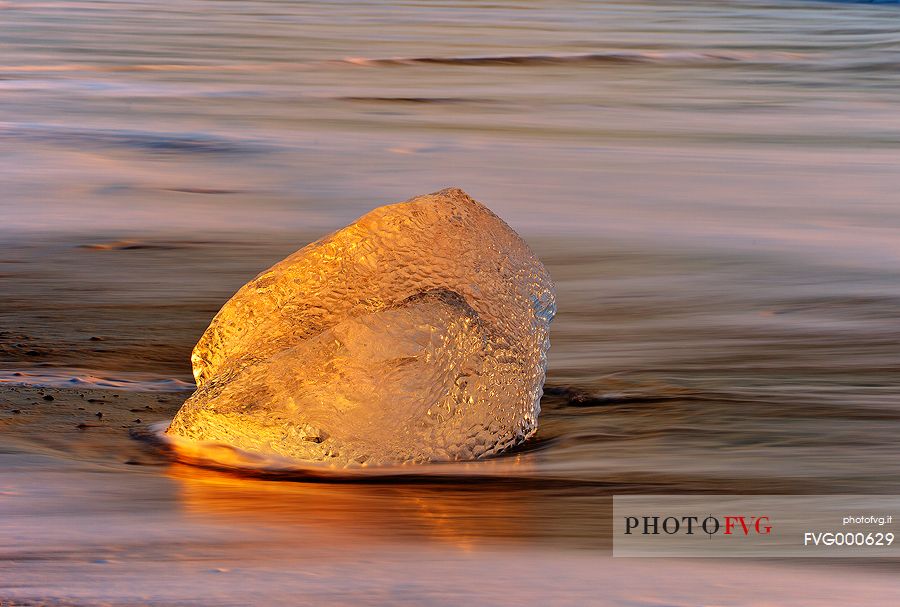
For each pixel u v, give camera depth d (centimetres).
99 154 5147
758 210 4212
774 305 2828
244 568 1136
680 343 2448
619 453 1694
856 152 5581
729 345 2430
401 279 1677
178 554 1175
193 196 4312
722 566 1202
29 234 3553
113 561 1148
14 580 1087
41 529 1251
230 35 11712
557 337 2503
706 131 6262
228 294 2827
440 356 1639
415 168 5062
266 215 4009
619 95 7756
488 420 1670
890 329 2583
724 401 1983
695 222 3981
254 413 1608
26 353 2189
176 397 1886
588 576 1147
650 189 4631
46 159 4972
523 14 15412
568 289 2997
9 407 1767
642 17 15138
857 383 2130
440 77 8625
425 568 1156
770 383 2122
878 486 1546
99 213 3934
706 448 1720
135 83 7850
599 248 3534
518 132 6178
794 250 3519
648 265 3300
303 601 1046
